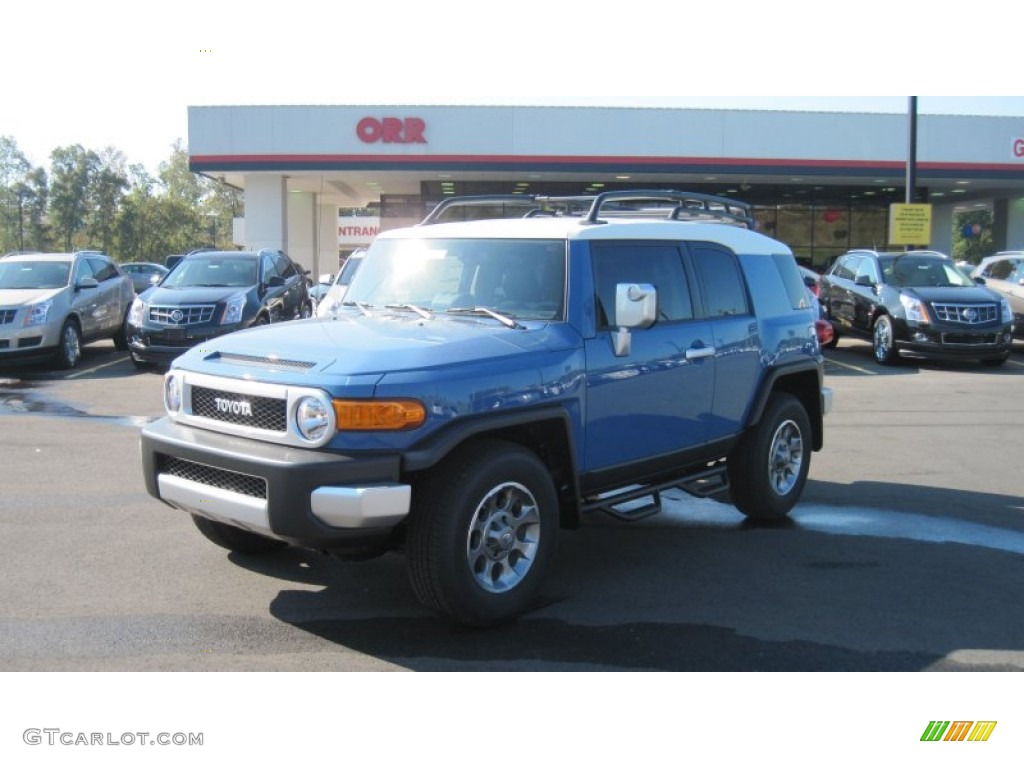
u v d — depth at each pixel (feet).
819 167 93.04
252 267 49.47
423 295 17.81
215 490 14.29
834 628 15.11
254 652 13.97
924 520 21.63
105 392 40.40
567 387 15.67
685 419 18.48
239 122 89.51
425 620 15.26
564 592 16.70
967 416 35.53
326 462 13.20
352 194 118.01
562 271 16.61
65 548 18.63
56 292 47.52
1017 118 95.14
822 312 56.39
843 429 32.86
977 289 50.78
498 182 104.58
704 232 19.94
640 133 91.09
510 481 14.60
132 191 270.46
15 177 274.16
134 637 14.42
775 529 20.95
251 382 14.25
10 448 28.27
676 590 16.83
